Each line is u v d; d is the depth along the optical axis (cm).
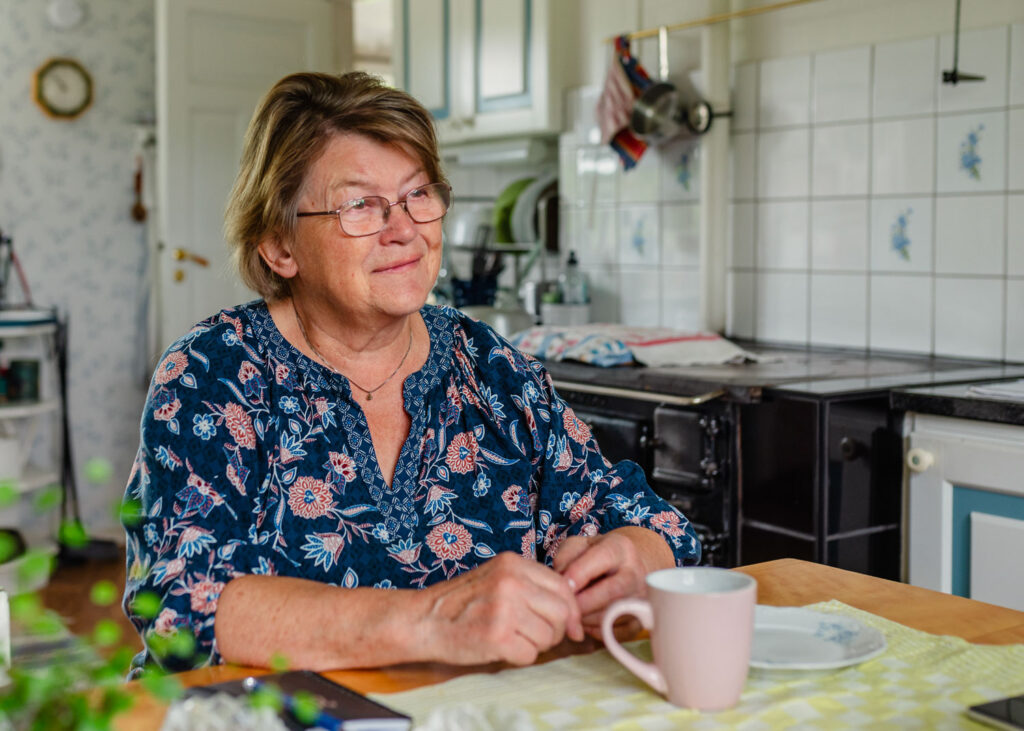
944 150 237
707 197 283
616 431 225
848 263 260
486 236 368
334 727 67
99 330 434
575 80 333
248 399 105
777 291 278
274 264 112
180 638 74
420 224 107
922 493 192
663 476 215
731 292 290
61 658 52
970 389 188
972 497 185
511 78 340
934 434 190
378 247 106
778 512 197
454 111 362
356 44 559
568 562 98
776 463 197
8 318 362
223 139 412
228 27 409
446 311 123
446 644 83
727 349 243
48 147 420
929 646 86
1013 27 221
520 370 121
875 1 249
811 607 97
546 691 78
